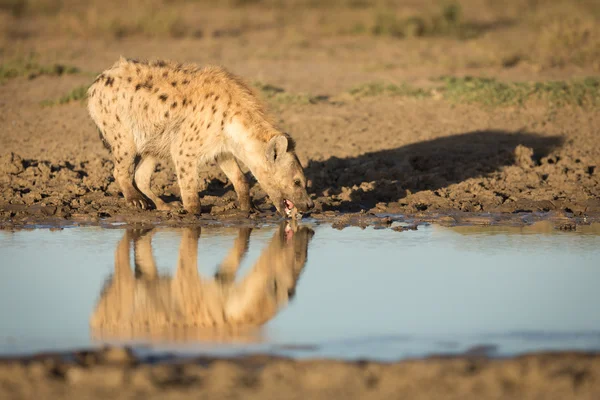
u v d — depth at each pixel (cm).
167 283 2603
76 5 10025
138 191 3619
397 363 1894
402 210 3606
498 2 10700
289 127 4947
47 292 2503
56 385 1781
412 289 2520
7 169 4012
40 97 5641
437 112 5203
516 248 3009
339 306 2372
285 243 3084
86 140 4728
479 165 4228
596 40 6844
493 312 2311
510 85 5541
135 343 2077
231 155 3528
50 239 3136
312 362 1894
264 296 2469
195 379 1816
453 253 2938
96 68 6650
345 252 2956
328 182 4031
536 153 4475
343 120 5053
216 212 3553
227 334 2153
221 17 9669
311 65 6831
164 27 8369
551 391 1748
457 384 1777
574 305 2372
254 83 5744
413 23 8475
